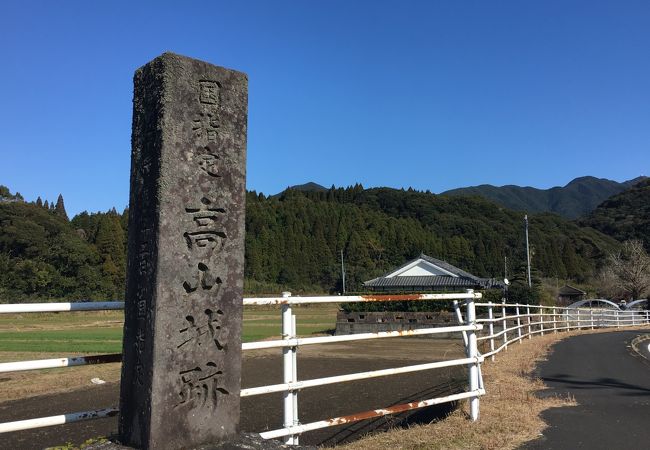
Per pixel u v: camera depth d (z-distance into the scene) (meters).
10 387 9.66
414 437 4.84
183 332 3.08
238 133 3.47
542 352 12.67
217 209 3.30
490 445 4.63
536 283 40.72
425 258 40.00
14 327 30.03
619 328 24.80
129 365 3.13
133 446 3.02
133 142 3.37
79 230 75.50
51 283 50.34
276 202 102.06
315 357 14.43
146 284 3.06
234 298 3.36
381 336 4.70
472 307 5.71
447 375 9.76
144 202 3.16
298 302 4.07
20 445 5.90
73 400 8.53
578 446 4.78
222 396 3.26
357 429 6.17
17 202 59.88
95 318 41.69
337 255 82.25
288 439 3.95
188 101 3.22
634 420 5.75
